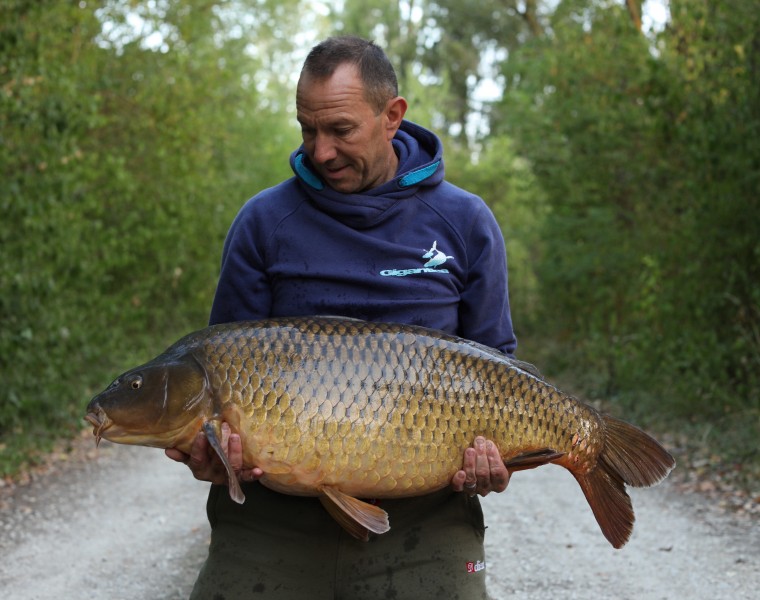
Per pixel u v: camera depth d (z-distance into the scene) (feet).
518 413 8.31
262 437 7.81
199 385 7.79
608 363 41.50
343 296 8.78
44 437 29.71
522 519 21.40
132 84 44.42
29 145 30.30
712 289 32.19
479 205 9.20
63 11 34.91
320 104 8.41
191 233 50.88
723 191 31.07
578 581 17.17
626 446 8.71
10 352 29.89
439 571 8.61
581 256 48.49
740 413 29.86
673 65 33.71
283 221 8.95
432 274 8.87
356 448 7.88
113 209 45.29
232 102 55.72
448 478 8.17
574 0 44.65
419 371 8.06
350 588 8.59
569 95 44.91
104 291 47.37
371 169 8.74
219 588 8.61
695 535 19.85
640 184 38.96
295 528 8.60
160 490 24.25
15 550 19.34
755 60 30.83
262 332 7.98
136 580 17.48
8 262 29.96
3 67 29.07
